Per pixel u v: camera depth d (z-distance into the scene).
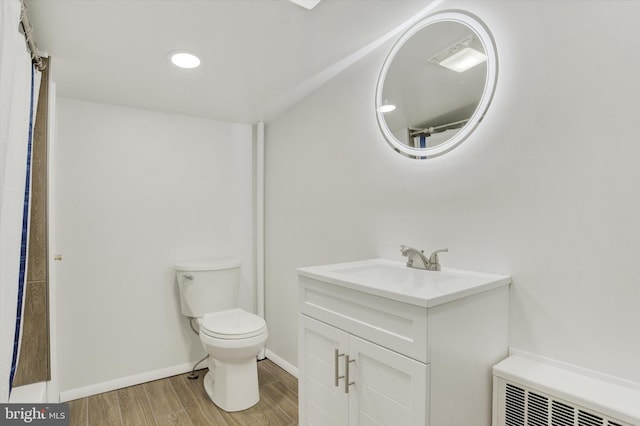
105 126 2.23
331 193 2.01
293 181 2.37
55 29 1.41
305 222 2.24
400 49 1.56
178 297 2.44
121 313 2.24
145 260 2.33
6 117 0.92
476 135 1.28
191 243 2.52
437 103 1.42
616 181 0.95
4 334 0.95
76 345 2.09
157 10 1.32
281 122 2.52
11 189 0.98
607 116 0.97
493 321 1.12
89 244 2.15
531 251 1.13
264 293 2.72
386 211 1.65
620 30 0.94
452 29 1.37
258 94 2.17
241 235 2.74
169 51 1.63
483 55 1.27
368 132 1.75
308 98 2.21
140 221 2.32
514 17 1.18
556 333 1.07
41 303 1.54
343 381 1.17
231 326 1.96
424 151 1.47
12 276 1.00
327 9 1.36
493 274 1.22
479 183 1.27
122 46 1.57
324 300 1.27
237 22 1.42
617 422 0.83
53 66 1.74
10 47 0.92
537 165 1.11
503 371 1.06
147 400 2.05
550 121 1.08
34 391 1.45
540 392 0.97
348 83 1.87
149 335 2.33
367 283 1.10
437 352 0.92
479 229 1.27
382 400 1.03
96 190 2.18
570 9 1.04
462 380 1.00
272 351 2.61
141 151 2.34
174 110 2.41
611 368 0.96
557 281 1.07
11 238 0.99
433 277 1.29
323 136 2.07
